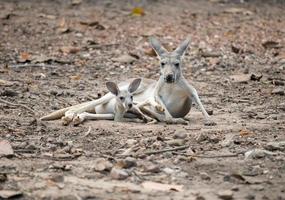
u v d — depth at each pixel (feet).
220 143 37.06
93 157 34.37
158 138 37.35
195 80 57.77
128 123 42.96
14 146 35.68
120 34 71.10
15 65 60.23
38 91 51.37
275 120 43.86
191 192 29.73
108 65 61.87
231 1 86.94
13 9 76.79
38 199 28.68
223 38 71.61
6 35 69.21
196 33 72.64
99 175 31.68
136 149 35.58
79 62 62.13
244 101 50.49
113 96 44.19
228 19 78.74
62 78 56.95
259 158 34.37
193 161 33.83
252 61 64.90
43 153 34.86
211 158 34.42
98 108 44.80
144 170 32.19
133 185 30.55
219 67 62.44
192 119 45.21
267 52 68.08
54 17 74.90
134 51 66.39
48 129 40.09
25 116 43.57
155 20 76.18
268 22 78.95
